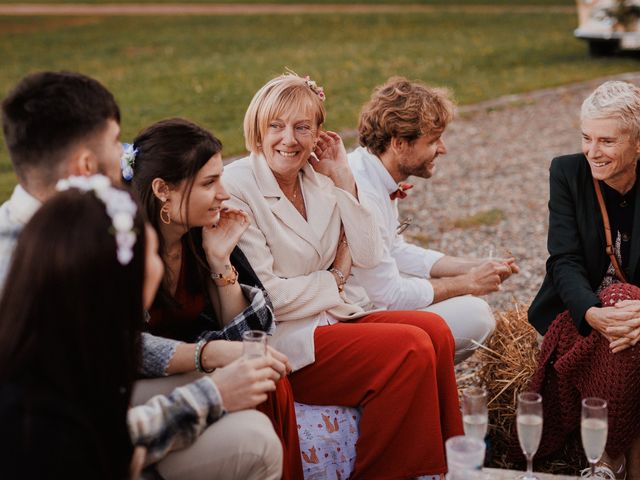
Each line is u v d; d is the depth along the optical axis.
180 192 2.83
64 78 2.38
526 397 2.53
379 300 3.71
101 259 1.94
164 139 2.81
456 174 8.12
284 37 17.89
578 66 13.27
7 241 2.35
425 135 3.71
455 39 16.97
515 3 25.16
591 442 2.52
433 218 6.95
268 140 3.30
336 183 3.54
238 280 3.19
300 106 3.27
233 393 2.56
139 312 2.07
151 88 11.95
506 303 5.30
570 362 3.24
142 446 2.43
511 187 7.70
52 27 20.19
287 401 2.95
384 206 3.81
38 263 1.92
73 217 1.95
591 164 3.37
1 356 1.92
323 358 3.21
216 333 2.98
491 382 3.65
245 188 3.35
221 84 12.14
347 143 8.80
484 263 3.88
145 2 26.48
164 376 2.82
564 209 3.54
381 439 3.10
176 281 3.01
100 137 2.39
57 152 2.35
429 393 3.06
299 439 3.18
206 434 2.54
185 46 16.64
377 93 3.80
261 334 2.69
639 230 3.41
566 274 3.39
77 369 1.96
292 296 3.25
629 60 13.71
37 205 2.39
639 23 13.72
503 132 9.57
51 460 1.87
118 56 15.50
